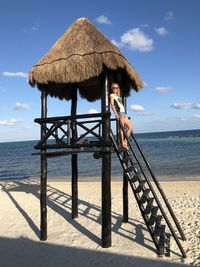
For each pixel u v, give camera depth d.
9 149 104.56
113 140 7.33
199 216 10.06
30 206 12.34
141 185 7.24
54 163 40.19
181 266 6.38
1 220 10.52
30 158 54.84
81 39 7.90
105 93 7.38
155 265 6.46
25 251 7.64
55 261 6.96
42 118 7.98
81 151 7.57
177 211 10.89
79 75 7.28
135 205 11.66
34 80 7.94
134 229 8.87
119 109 8.15
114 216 10.35
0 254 7.53
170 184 17.59
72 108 10.32
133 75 8.23
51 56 7.95
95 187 17.19
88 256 7.09
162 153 45.09
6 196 14.66
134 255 7.00
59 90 10.31
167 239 7.45
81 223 9.71
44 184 8.23
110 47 7.61
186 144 67.06
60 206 12.18
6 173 31.22
